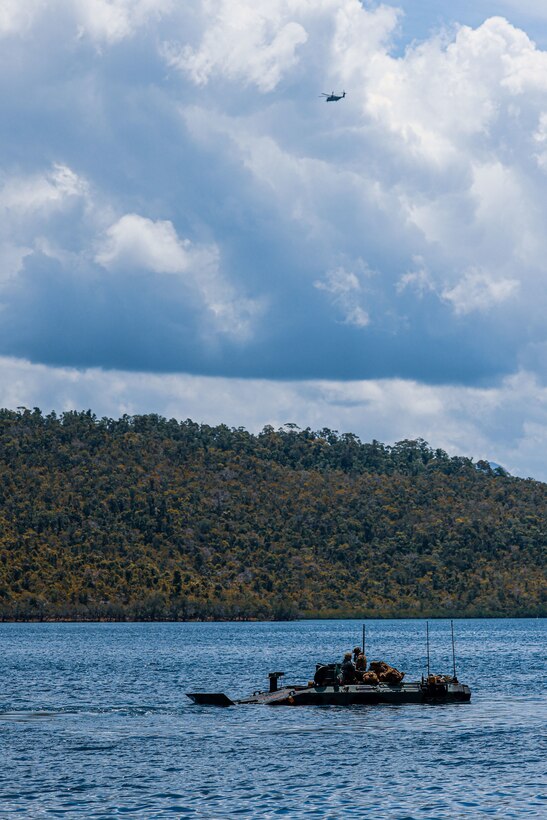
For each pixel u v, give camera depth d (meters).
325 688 107.69
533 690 131.62
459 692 110.75
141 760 79.56
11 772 75.69
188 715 102.06
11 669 181.00
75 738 88.88
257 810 66.06
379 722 97.00
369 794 69.69
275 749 83.75
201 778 73.88
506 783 72.56
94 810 66.00
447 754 81.69
